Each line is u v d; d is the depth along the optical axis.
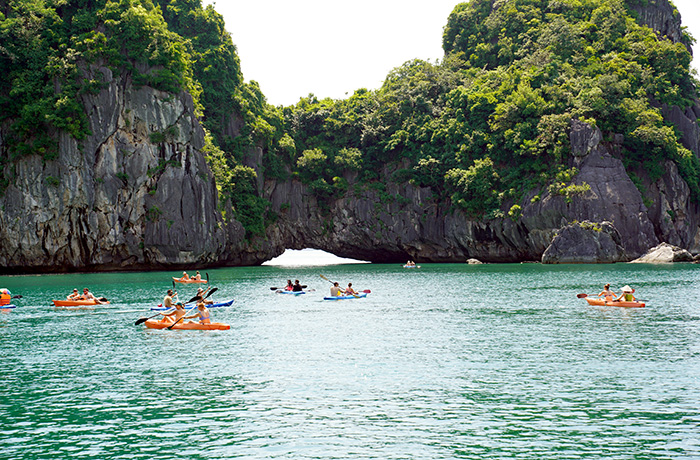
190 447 14.16
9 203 72.94
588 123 88.94
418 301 41.25
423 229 101.31
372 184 105.75
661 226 90.69
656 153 91.75
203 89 97.62
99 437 14.87
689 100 103.19
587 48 106.81
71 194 73.19
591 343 25.39
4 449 14.19
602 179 87.25
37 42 74.06
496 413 16.30
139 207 76.62
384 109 110.06
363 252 110.50
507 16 120.38
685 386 18.59
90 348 25.31
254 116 102.12
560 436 14.62
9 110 73.25
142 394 18.34
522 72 102.62
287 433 14.98
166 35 80.44
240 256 98.44
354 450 13.92
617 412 16.25
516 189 92.25
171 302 35.16
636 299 40.41
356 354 23.55
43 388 19.16
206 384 19.36
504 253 95.56
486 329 29.19
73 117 73.56
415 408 16.78
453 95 105.75
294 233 110.06
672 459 13.24
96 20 77.62
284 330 29.31
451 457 13.50
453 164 99.31
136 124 77.00
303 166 107.25
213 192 84.19
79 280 61.75
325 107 114.69
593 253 83.69
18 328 30.53
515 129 93.06
